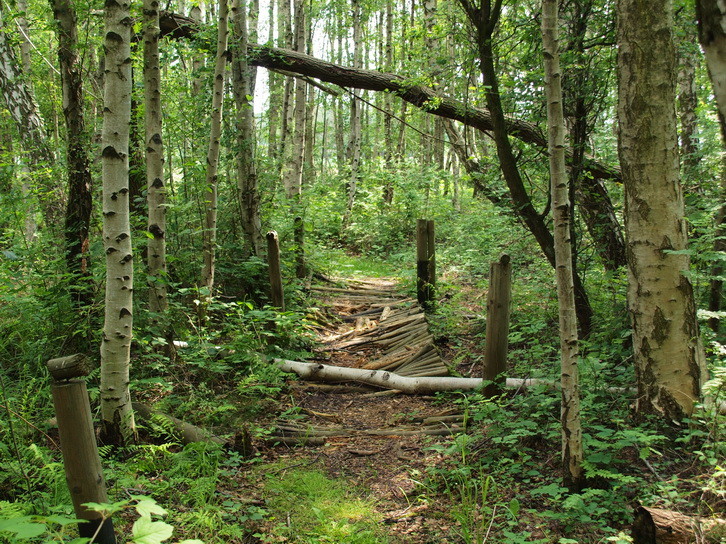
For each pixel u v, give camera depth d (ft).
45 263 18.43
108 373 12.96
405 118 65.62
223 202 29.37
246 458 13.82
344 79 30.12
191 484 11.23
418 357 21.04
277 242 21.56
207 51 26.68
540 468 12.34
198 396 15.96
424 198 52.42
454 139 31.22
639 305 12.89
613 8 17.15
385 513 11.25
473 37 19.03
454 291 31.89
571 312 10.92
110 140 12.46
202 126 26.27
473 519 10.48
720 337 16.43
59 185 19.77
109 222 12.66
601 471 10.39
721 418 11.49
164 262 18.80
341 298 32.71
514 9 19.27
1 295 16.70
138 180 23.72
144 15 18.49
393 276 40.29
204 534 9.93
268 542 10.07
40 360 15.52
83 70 19.30
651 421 12.64
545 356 18.92
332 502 11.69
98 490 7.30
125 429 13.14
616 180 21.98
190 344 18.56
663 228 12.52
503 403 15.20
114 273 12.80
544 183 20.95
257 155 32.73
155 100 18.71
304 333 23.21
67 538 8.75
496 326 15.84
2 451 10.89
